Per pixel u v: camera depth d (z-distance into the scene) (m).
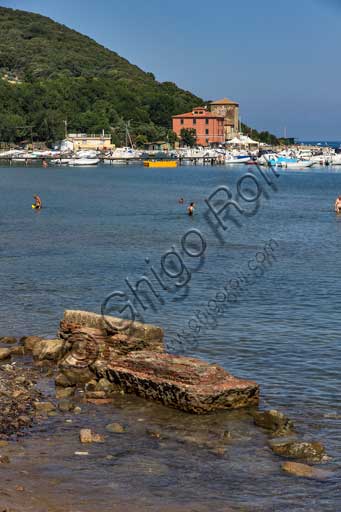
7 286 41.47
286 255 56.41
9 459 18.20
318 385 24.55
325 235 70.94
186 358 23.20
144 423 20.98
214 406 21.88
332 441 20.02
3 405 21.77
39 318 33.66
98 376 24.11
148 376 22.91
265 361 27.22
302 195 129.12
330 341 29.97
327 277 45.78
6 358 26.75
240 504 16.47
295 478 17.77
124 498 16.52
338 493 17.08
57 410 21.73
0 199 111.25
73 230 71.94
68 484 17.05
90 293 40.09
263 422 20.97
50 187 140.88
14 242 61.81
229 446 19.55
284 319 33.91
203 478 17.67
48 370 25.44
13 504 15.73
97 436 19.72
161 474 17.81
